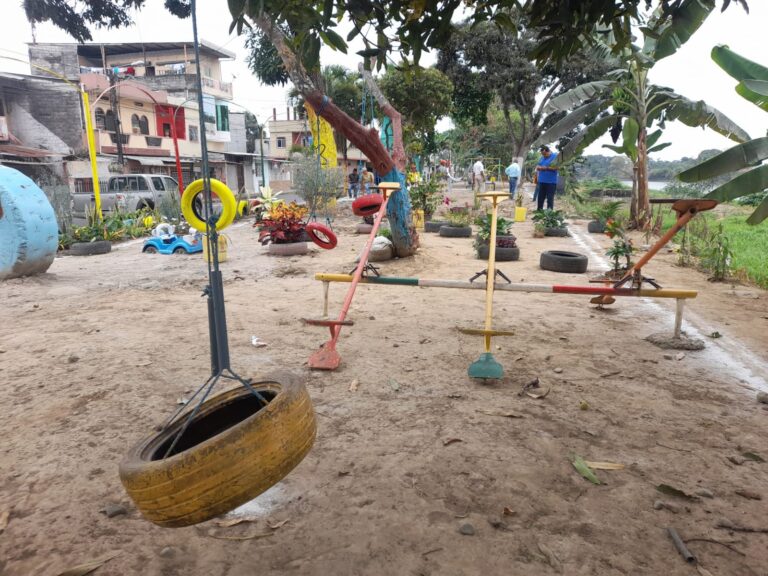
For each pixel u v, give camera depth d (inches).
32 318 237.9
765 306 248.1
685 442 119.0
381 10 133.0
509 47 1018.7
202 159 79.3
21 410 138.9
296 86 299.3
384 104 356.2
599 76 1014.4
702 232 442.3
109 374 163.3
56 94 1102.4
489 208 709.9
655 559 81.6
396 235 348.8
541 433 122.5
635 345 189.6
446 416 131.3
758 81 294.7
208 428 86.8
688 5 141.0
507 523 90.1
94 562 82.2
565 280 297.6
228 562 82.4
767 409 136.7
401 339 195.6
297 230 409.1
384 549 84.2
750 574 78.5
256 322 220.8
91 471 109.3
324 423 128.3
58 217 508.4
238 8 118.7
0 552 85.4
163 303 264.1
